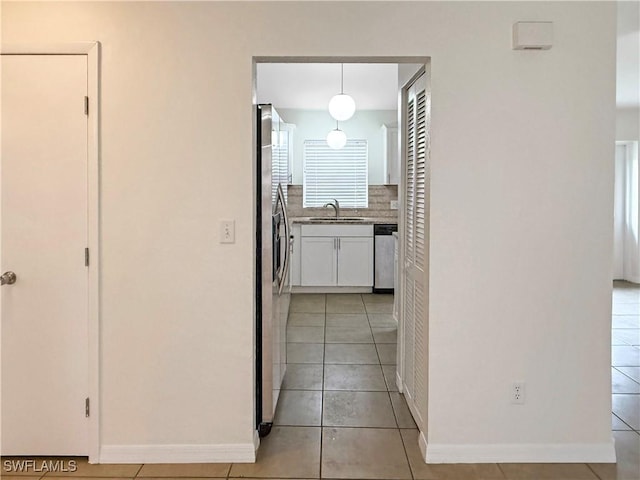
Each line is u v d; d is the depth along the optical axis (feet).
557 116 8.18
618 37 12.56
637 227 24.64
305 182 24.97
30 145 8.13
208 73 8.11
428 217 8.42
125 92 8.11
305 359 13.74
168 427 8.43
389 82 19.66
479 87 8.13
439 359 8.38
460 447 8.45
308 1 8.08
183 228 8.26
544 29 7.88
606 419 8.47
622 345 14.98
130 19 8.05
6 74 8.05
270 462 8.44
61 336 8.31
